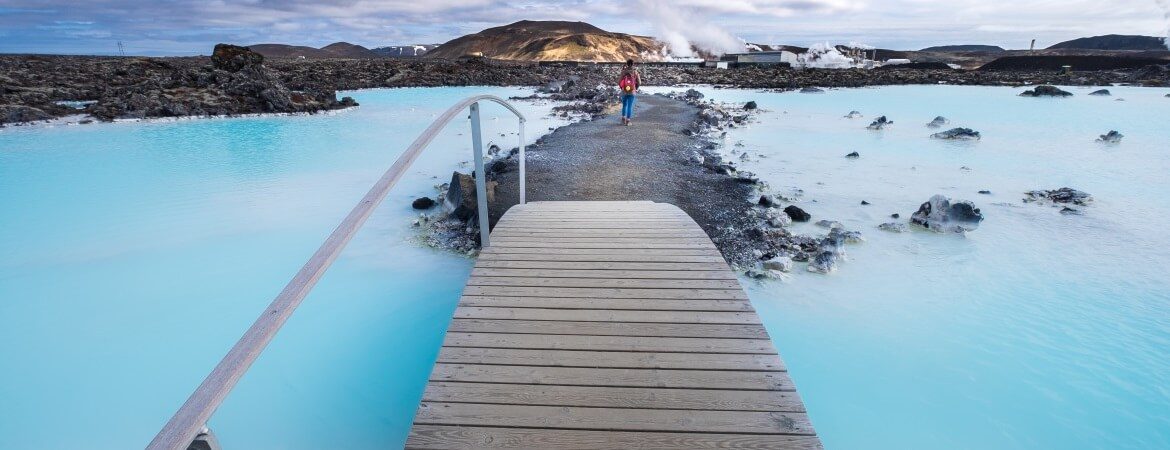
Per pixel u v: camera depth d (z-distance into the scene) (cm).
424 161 1091
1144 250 574
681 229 518
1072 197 757
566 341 308
